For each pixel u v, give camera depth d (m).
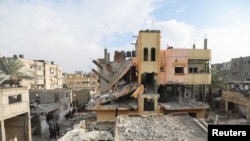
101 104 20.88
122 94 21.17
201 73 23.88
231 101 27.28
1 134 16.98
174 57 23.56
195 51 23.86
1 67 23.70
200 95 29.81
